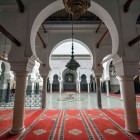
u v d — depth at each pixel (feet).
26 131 8.82
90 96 39.09
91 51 18.31
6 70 25.03
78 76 52.01
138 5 9.87
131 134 8.21
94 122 11.02
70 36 18.54
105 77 37.09
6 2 9.85
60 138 7.64
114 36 9.95
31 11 9.61
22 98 9.10
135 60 9.14
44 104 17.76
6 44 19.35
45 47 18.02
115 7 9.78
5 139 7.55
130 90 9.05
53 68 51.57
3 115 13.70
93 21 17.28
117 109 17.19
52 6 9.77
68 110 16.61
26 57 9.16
